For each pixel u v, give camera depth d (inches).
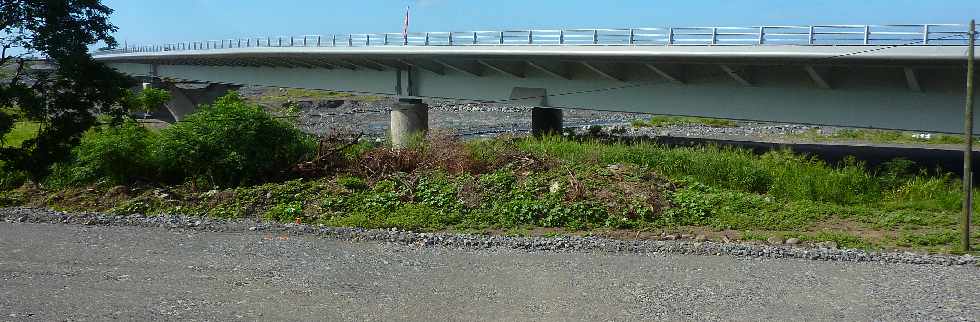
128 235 427.2
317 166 697.6
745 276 354.6
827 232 498.0
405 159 700.7
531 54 1058.1
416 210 550.9
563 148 815.7
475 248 409.7
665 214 546.0
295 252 390.9
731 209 561.6
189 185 655.8
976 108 766.5
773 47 812.0
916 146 1427.2
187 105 2588.6
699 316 292.0
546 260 382.3
